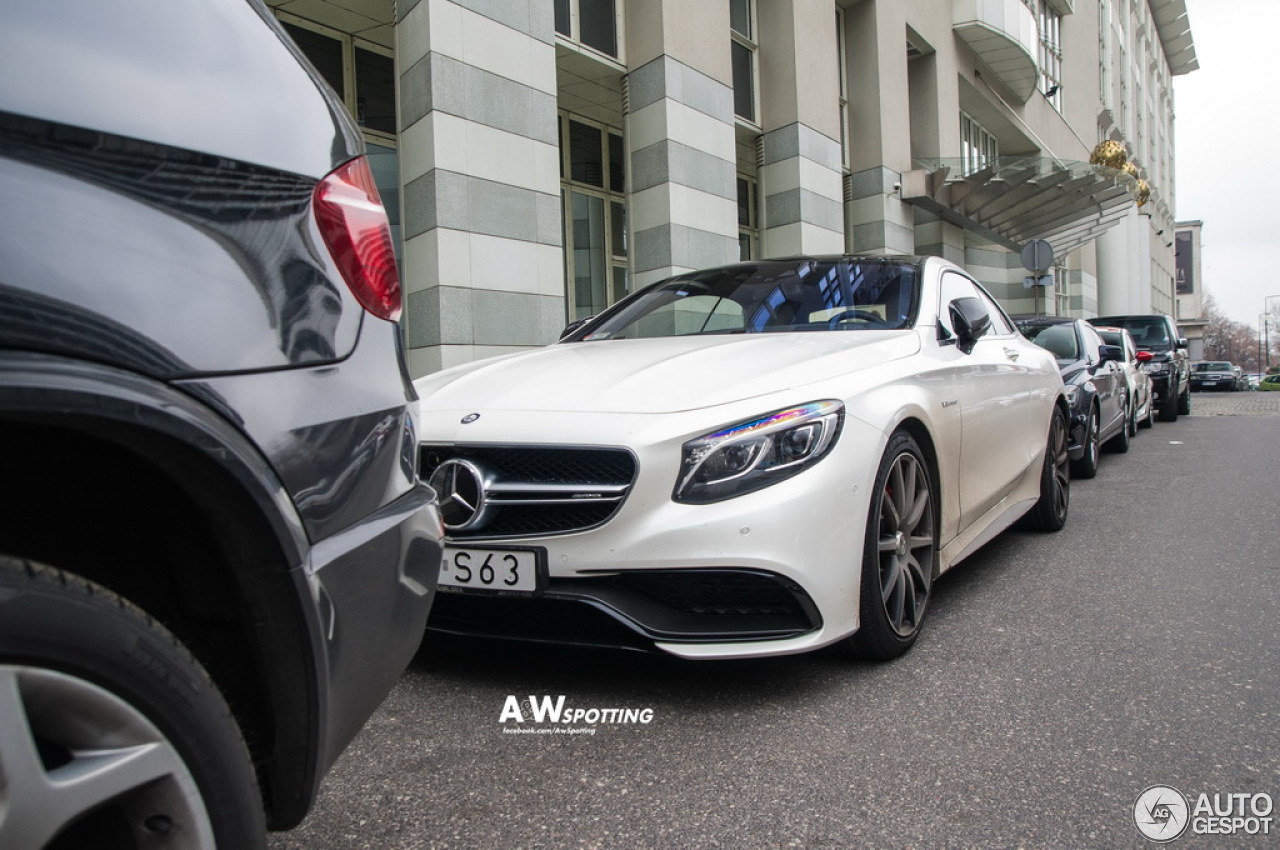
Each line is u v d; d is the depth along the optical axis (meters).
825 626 2.43
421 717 2.41
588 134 12.37
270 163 1.28
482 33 8.44
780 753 2.18
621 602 2.41
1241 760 2.11
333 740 1.31
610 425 2.46
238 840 1.13
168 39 1.20
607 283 12.59
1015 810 1.89
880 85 16.84
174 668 1.08
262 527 1.16
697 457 2.39
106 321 1.02
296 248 1.29
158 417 1.04
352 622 1.31
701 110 11.37
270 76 1.34
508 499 2.49
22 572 0.96
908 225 17.78
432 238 8.16
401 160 8.62
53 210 1.01
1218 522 5.07
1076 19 33.03
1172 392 13.90
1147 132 55.47
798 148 13.63
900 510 2.87
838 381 2.68
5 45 1.02
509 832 1.82
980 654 2.89
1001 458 3.97
